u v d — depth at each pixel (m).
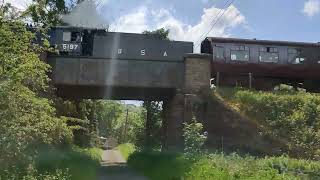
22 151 11.02
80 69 32.59
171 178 18.88
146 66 33.09
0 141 9.86
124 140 93.94
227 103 32.25
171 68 33.22
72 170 16.84
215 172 15.53
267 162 18.61
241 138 30.70
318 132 30.27
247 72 37.91
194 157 20.83
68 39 34.84
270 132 30.53
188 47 37.34
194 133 23.48
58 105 31.69
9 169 10.30
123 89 34.66
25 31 11.27
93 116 47.50
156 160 26.67
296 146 29.22
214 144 30.66
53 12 39.81
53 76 32.22
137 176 24.44
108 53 35.97
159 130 46.34
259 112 31.97
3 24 10.52
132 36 36.81
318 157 27.44
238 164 17.41
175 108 32.41
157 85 32.94
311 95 34.22
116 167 31.97
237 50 38.00
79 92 36.03
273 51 38.34
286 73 38.28
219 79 37.84
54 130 16.31
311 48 38.88
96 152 41.84
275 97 32.88
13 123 10.38
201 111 31.73
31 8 11.50
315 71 38.62
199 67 32.81
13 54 10.73
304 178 15.38
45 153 15.60
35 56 12.09
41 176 11.52
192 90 32.34
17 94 11.13
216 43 37.91
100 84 32.62
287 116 31.72
